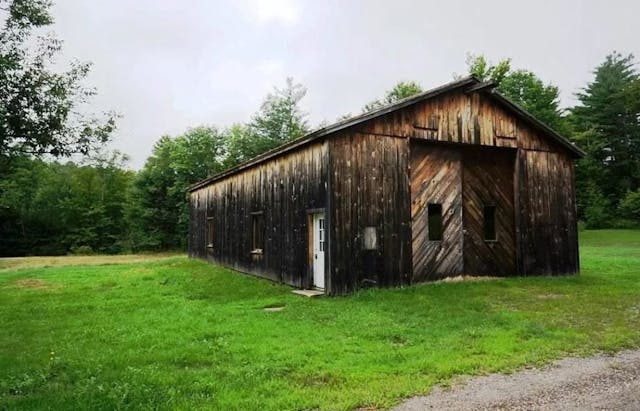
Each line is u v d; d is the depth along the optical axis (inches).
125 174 1686.8
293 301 395.5
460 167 514.0
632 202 1544.0
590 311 335.6
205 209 856.9
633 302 370.9
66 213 1531.7
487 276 514.9
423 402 169.9
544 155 561.3
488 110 522.6
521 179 538.9
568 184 576.7
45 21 347.9
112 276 623.8
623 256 817.5
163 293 461.1
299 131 1619.1
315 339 260.5
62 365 217.6
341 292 419.2
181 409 160.4
